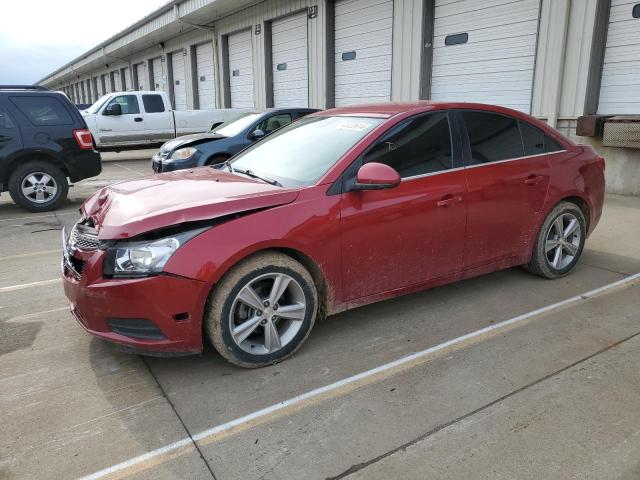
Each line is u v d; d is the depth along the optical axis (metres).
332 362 3.23
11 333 3.70
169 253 2.81
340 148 3.53
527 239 4.32
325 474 2.27
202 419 2.67
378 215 3.38
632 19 8.51
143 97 14.98
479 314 3.92
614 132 8.37
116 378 3.07
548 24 9.45
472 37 11.04
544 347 3.38
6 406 2.79
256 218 3.01
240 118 9.93
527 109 10.17
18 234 6.84
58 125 8.21
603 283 4.53
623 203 8.00
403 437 2.51
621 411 2.68
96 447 2.46
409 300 4.20
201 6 18.12
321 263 3.23
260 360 3.14
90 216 3.32
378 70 13.46
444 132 3.81
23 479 2.25
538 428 2.55
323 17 14.75
